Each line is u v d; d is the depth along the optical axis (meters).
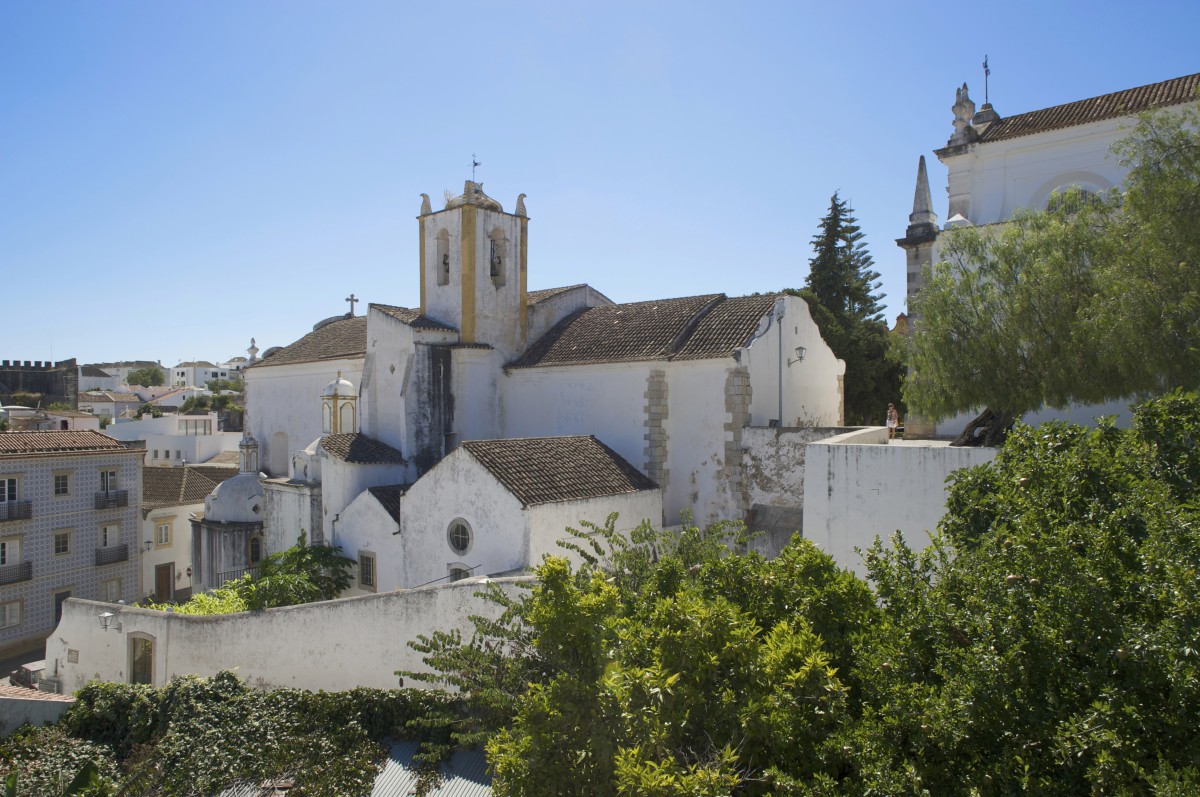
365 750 16.70
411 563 25.88
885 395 46.09
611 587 11.70
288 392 40.44
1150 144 15.59
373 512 27.69
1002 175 26.25
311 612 21.17
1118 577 8.85
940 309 17.88
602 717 9.60
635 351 29.25
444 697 17.34
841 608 11.26
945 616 9.69
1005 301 17.11
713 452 27.55
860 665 10.20
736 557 12.74
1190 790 6.75
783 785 8.85
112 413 107.88
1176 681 7.66
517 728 10.19
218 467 56.41
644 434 28.30
